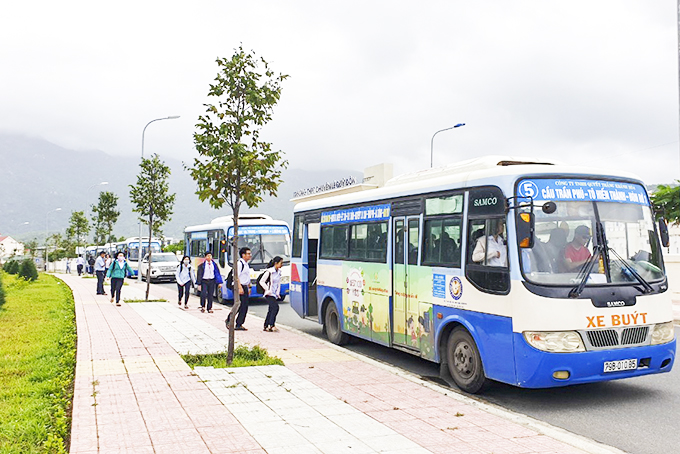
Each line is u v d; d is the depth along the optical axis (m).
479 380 7.95
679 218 22.81
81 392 7.73
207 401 7.25
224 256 22.34
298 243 14.55
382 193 10.64
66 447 5.78
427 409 6.91
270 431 6.05
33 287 31.22
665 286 7.68
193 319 16.41
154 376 8.68
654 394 8.11
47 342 12.14
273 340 12.52
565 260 7.24
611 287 7.25
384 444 5.63
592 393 8.23
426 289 9.09
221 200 10.46
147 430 6.11
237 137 10.16
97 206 51.34
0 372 9.30
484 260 7.80
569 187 7.56
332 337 12.59
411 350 9.52
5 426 6.27
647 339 7.37
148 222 23.25
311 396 7.50
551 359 6.92
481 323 7.79
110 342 12.09
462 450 5.46
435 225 9.02
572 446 5.59
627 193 7.89
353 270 11.56
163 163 23.34
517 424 6.30
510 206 7.39
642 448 5.98
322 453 5.39
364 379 8.51
